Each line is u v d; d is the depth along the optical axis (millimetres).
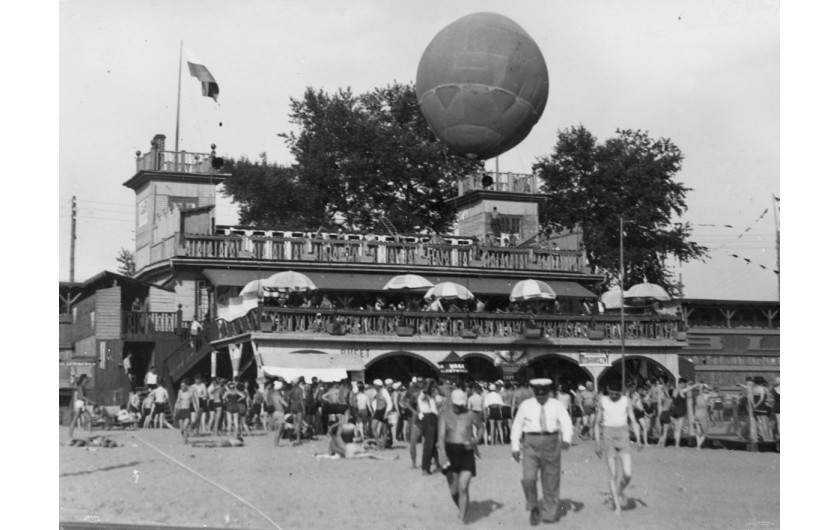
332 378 35031
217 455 24359
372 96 47656
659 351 40375
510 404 31656
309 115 46406
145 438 27500
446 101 16578
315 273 40906
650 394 30641
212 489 20094
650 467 23812
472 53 16375
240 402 29172
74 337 37688
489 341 38750
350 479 21562
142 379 37844
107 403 35750
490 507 19281
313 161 45312
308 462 23812
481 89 16344
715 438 29406
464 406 17391
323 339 36156
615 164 44125
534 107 16766
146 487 20172
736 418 29859
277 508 18406
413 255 42594
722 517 18625
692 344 40344
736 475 22719
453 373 37438
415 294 42250
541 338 39281
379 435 27672
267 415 31094
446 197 49188
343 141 46000
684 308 40750
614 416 18656
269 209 45781
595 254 44406
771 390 28328
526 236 46781
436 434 22469
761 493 20641
